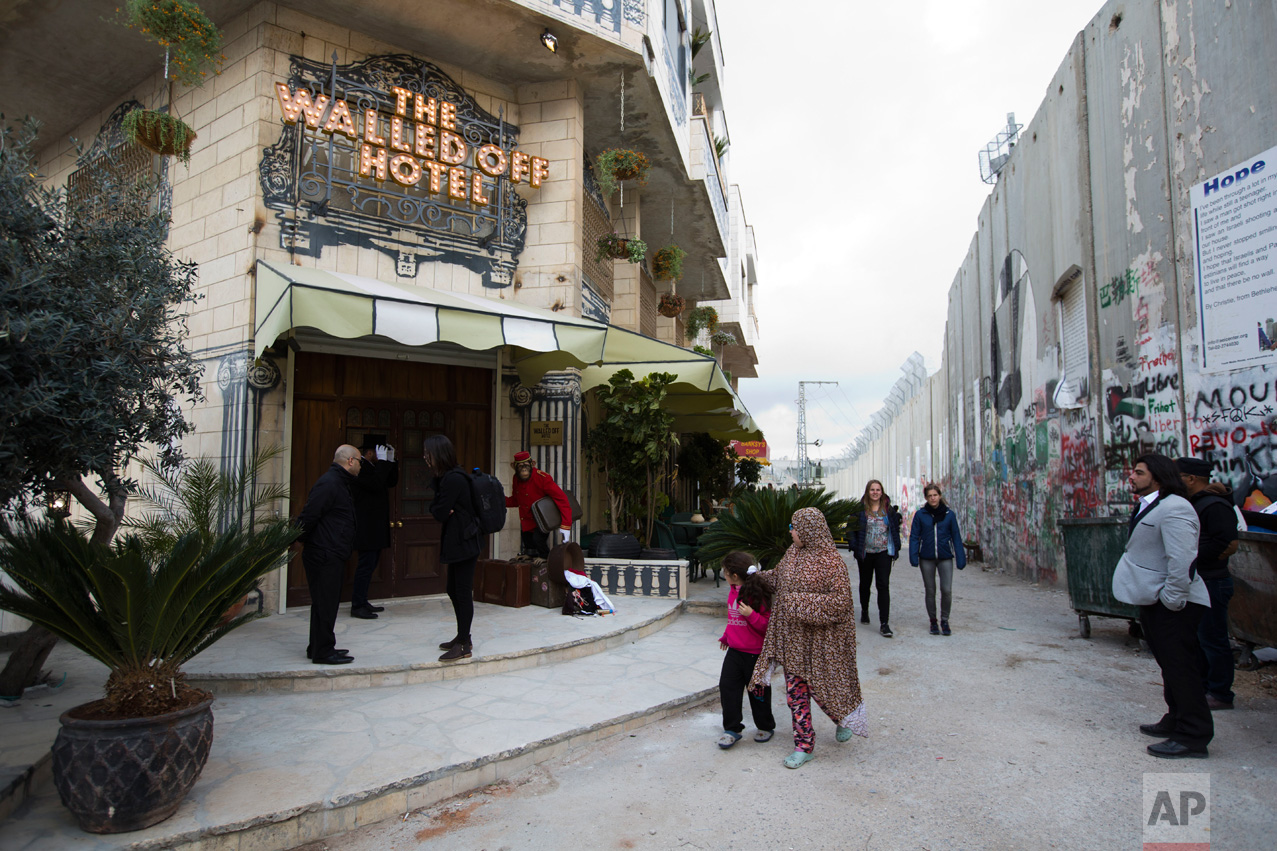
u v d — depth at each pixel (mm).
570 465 9039
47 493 4297
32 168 3916
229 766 3977
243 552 3795
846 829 3535
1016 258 14102
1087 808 3725
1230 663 5355
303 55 7934
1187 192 7840
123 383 4020
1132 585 4555
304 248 7727
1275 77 6535
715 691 5605
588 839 3506
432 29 8320
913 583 13234
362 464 7266
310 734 4465
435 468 5836
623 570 8859
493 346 6656
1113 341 9562
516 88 9594
